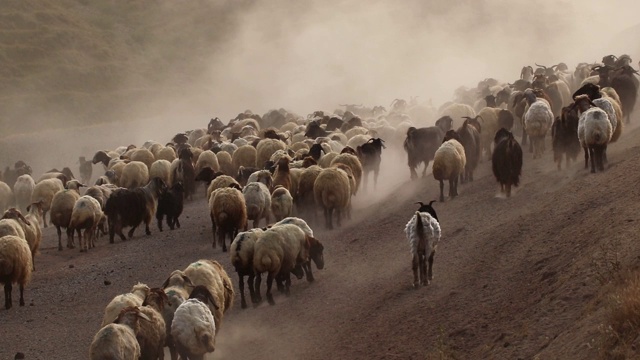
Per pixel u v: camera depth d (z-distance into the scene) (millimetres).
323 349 15914
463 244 19312
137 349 13547
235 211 22766
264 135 38875
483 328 14055
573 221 17047
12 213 23641
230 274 21812
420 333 15000
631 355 10195
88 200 26219
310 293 19453
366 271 20094
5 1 113000
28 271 20672
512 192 22266
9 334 18797
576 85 35562
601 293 12336
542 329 12555
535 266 15633
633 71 28391
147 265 23688
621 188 17500
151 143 45031
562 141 22250
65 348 17734
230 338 17500
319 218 26344
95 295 21531
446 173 23609
